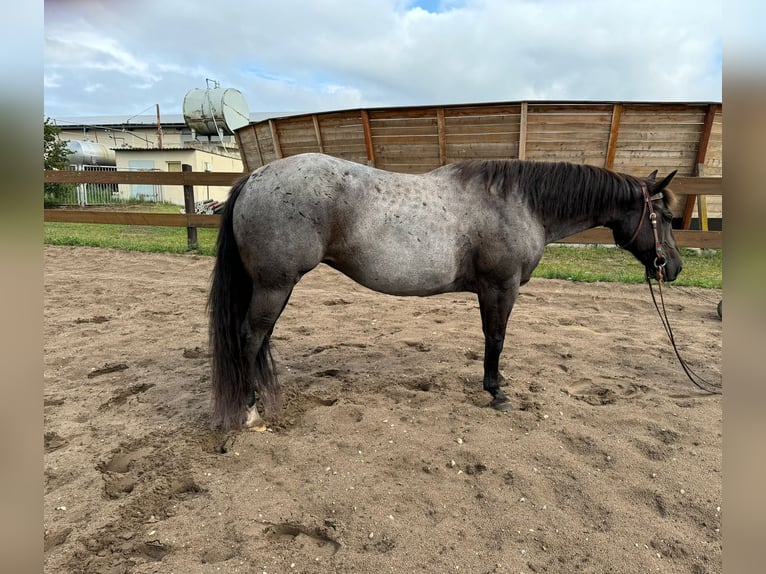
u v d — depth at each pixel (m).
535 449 2.75
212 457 2.63
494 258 3.03
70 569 1.90
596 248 10.09
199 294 6.34
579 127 8.97
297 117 10.50
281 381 3.70
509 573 1.91
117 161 28.05
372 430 2.93
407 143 9.84
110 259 8.35
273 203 2.69
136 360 4.10
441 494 2.37
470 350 4.39
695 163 9.10
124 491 2.41
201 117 29.53
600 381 3.74
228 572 1.88
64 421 3.03
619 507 2.29
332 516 2.21
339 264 2.96
